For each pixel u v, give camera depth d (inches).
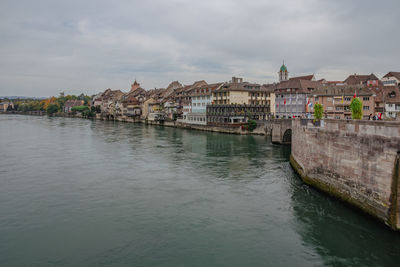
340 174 956.0
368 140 819.4
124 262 652.1
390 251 680.4
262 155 1834.4
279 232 780.6
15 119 6427.2
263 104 3442.4
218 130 3368.6
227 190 1118.4
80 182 1226.0
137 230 795.4
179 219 862.5
